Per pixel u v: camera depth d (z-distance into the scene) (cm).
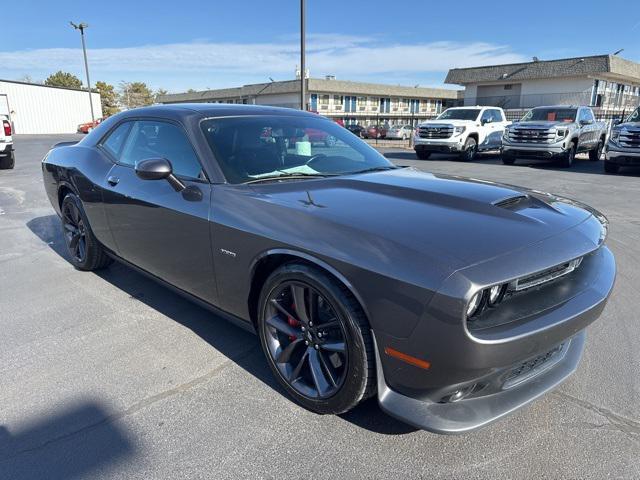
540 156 1477
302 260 228
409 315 187
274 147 318
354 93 5416
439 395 197
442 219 220
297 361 249
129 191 332
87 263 430
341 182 284
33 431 228
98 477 200
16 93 4034
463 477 201
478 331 183
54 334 325
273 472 203
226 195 267
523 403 212
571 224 236
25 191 902
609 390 264
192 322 343
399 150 2361
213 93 5897
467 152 1727
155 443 220
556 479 201
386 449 217
